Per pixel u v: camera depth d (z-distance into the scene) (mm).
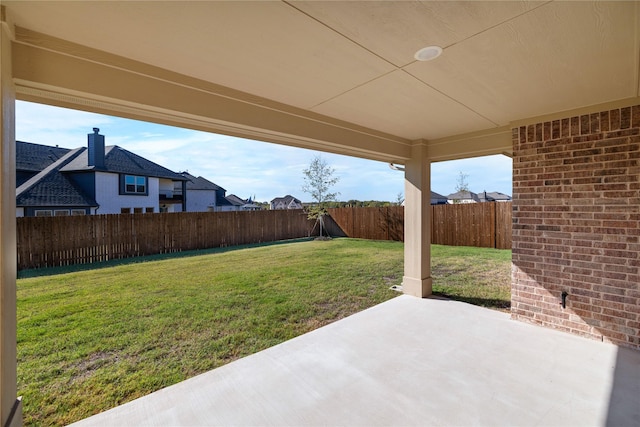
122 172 16734
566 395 2592
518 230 4141
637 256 3262
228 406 2533
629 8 1747
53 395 2791
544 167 3895
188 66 2570
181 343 3801
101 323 4402
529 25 1949
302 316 4660
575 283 3680
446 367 3062
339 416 2395
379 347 3510
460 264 8000
